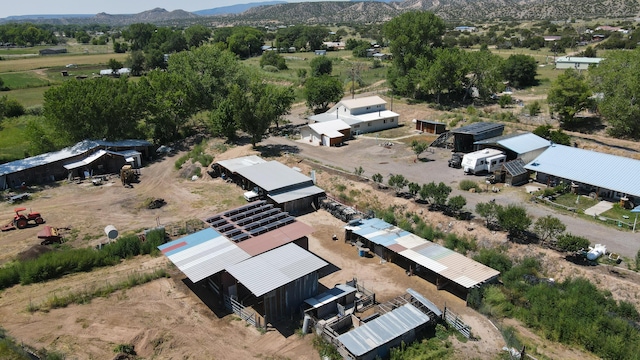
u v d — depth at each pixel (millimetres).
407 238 38156
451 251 35906
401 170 55719
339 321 29125
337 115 80125
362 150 65625
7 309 31453
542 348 27078
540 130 62062
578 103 70062
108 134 69812
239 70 88250
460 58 88438
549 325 28531
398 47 102688
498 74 88438
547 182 49188
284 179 51000
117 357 26328
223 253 34156
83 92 68438
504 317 30000
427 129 74375
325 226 44531
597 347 26547
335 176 53656
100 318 30484
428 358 26219
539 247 35688
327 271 36406
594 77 73062
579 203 44219
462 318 30109
